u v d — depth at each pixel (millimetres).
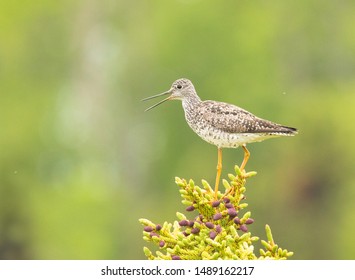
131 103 35219
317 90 35594
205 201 9367
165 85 34531
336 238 29562
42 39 35812
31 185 31672
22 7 35531
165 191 33219
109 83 36094
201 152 32344
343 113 32344
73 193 31312
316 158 31156
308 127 31984
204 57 34469
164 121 34156
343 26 37750
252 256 8977
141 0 37250
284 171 30672
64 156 33875
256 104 33719
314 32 38000
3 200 30406
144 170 34281
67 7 36469
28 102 34625
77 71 36219
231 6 35531
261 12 36094
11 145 33031
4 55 35312
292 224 30078
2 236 29000
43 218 30641
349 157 30969
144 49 35500
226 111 11766
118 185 33812
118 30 37219
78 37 36438
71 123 35281
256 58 34688
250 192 30500
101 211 31156
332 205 30250
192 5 34844
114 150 34750
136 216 31906
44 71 35719
